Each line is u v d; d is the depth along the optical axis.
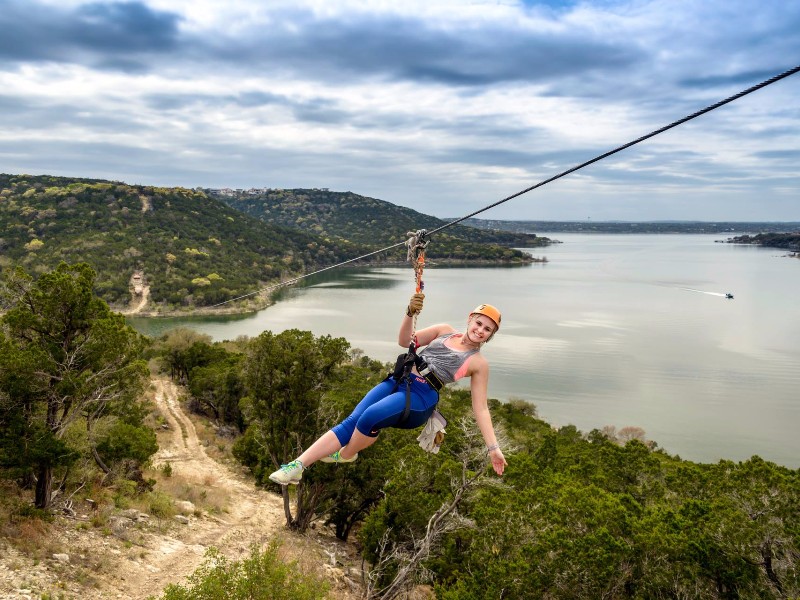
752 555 16.38
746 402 86.31
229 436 52.38
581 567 15.98
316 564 22.56
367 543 22.38
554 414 80.00
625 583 16.80
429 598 22.30
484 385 4.33
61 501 22.69
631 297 191.50
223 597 12.01
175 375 77.50
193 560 21.02
